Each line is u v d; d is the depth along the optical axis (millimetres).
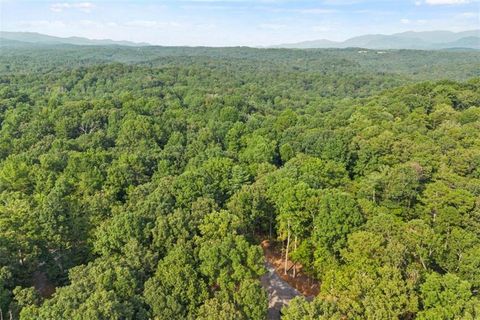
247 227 48406
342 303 32094
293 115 108438
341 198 42906
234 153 82875
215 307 31812
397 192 52281
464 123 84438
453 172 59812
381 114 94625
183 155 78250
